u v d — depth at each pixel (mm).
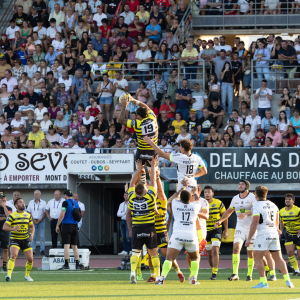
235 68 83312
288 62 81250
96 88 87438
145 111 34688
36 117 82062
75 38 94375
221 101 80938
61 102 84125
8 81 88688
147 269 52281
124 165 61188
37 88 87125
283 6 91750
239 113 80750
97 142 74750
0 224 50625
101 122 77188
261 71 81875
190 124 75750
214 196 71812
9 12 109875
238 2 92250
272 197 72562
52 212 66500
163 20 95250
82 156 61938
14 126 81438
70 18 98375
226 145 72000
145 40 92625
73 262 52375
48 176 72062
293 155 69250
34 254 70125
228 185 69938
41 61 89625
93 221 73812
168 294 28562
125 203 67688
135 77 87688
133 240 35719
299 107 76375
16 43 96375
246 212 40500
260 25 91062
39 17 100000
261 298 26312
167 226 41906
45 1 104625
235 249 40562
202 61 83750
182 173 34312
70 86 86312
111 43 92500
